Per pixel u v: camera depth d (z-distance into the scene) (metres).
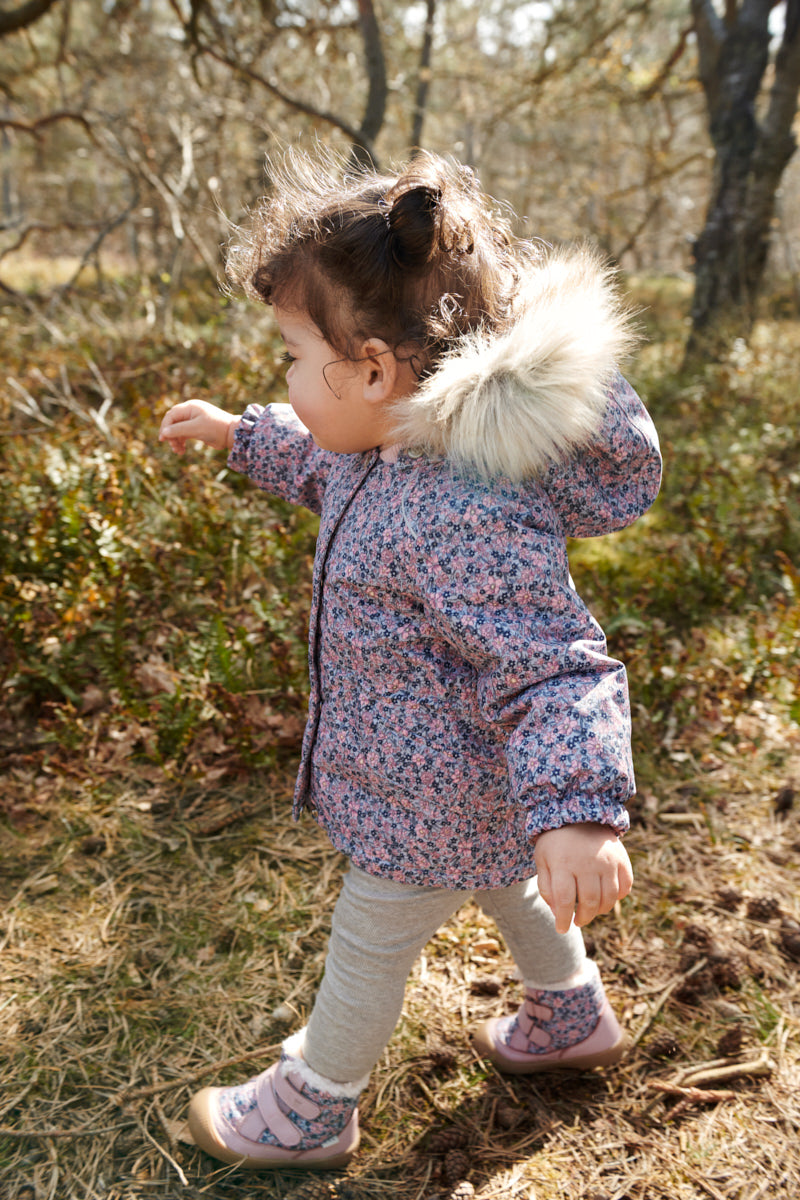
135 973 2.03
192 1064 1.82
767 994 2.03
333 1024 1.50
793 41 7.93
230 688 2.80
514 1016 1.86
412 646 1.33
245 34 8.97
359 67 12.40
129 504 3.77
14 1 9.91
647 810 2.62
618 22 10.27
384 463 1.36
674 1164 1.65
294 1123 1.58
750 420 5.97
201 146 8.52
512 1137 1.70
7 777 2.63
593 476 1.38
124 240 13.19
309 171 1.40
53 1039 1.87
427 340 1.25
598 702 1.19
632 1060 1.87
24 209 14.33
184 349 6.01
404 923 1.45
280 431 1.73
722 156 8.34
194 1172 1.62
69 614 3.07
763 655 3.24
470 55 16.05
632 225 16.03
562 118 12.77
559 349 1.21
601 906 1.16
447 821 1.37
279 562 3.59
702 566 3.79
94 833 2.45
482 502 1.23
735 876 2.38
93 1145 1.66
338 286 1.24
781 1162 1.65
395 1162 1.65
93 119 8.32
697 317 8.44
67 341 6.05
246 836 2.46
